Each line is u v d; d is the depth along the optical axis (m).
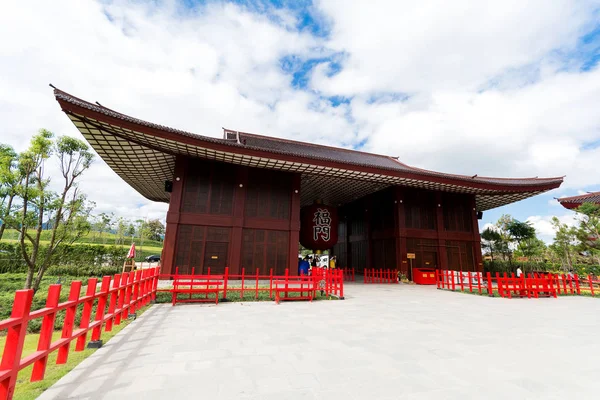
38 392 3.44
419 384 3.93
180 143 13.59
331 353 5.14
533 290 14.10
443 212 22.30
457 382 4.03
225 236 15.85
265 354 5.05
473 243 22.44
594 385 4.04
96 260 22.70
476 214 22.97
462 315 8.99
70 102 10.75
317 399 3.45
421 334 6.59
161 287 13.13
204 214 15.55
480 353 5.32
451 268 21.56
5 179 12.71
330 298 11.93
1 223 14.39
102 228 23.98
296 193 17.56
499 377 4.24
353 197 25.73
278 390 3.68
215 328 6.80
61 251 17.27
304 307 9.95
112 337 5.88
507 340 6.25
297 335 6.31
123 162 16.95
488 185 20.00
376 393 3.64
